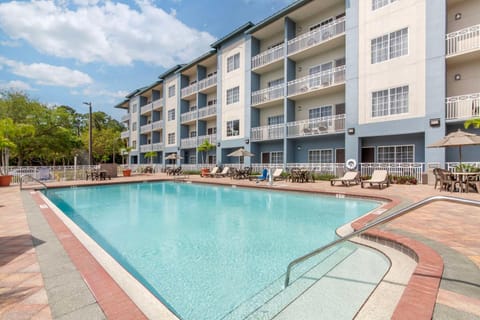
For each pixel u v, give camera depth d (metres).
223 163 22.97
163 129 30.72
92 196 12.07
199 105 25.73
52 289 2.38
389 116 13.12
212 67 26.08
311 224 6.54
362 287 2.95
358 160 14.16
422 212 5.83
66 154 32.31
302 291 2.97
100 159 46.94
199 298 3.08
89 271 2.79
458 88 12.22
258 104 19.89
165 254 4.57
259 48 21.11
